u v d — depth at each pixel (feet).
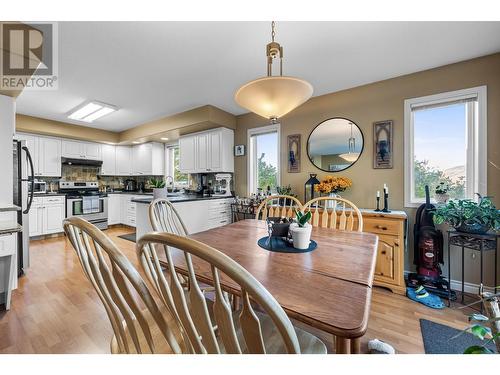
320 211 8.17
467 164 7.34
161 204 5.66
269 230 4.57
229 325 1.78
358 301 2.26
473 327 2.22
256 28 5.74
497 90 6.76
